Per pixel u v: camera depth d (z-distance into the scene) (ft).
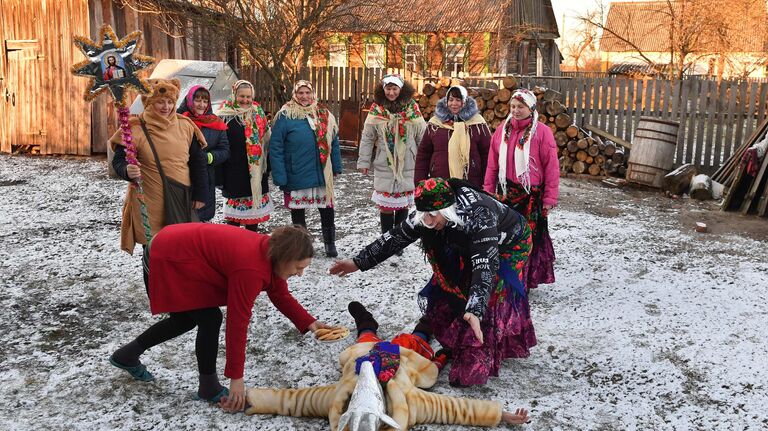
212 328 10.90
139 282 17.56
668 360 13.26
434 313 12.36
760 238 23.26
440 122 18.60
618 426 10.93
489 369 11.93
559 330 14.76
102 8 38.70
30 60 39.58
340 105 42.86
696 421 11.08
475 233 11.17
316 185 19.39
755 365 13.05
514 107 15.85
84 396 11.60
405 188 20.04
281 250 10.07
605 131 36.50
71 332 14.34
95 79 13.34
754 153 26.53
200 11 41.32
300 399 10.98
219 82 34.14
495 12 70.95
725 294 17.10
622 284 17.90
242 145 19.13
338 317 15.38
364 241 21.89
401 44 68.49
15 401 11.38
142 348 11.62
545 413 11.28
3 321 14.83
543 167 16.02
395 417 10.18
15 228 22.77
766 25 69.36
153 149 14.51
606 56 127.13
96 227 23.03
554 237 22.79
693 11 67.92
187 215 15.21
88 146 39.52
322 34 44.91
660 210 27.66
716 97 33.27
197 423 10.78
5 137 40.73
